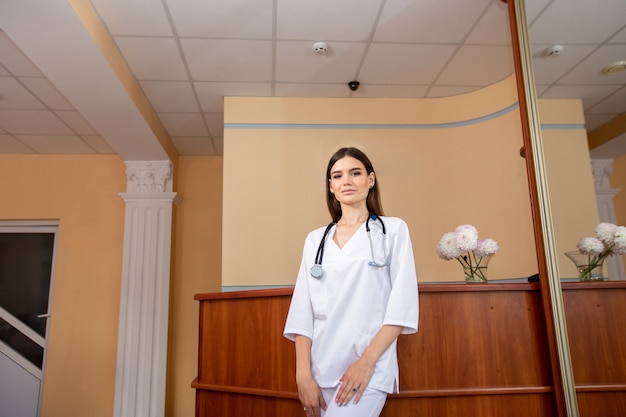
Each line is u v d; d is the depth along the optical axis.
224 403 2.67
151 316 4.95
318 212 4.18
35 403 5.07
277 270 4.05
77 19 2.77
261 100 4.35
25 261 5.39
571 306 2.10
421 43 3.52
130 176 5.27
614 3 2.13
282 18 3.19
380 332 1.48
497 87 4.19
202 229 5.61
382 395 1.49
